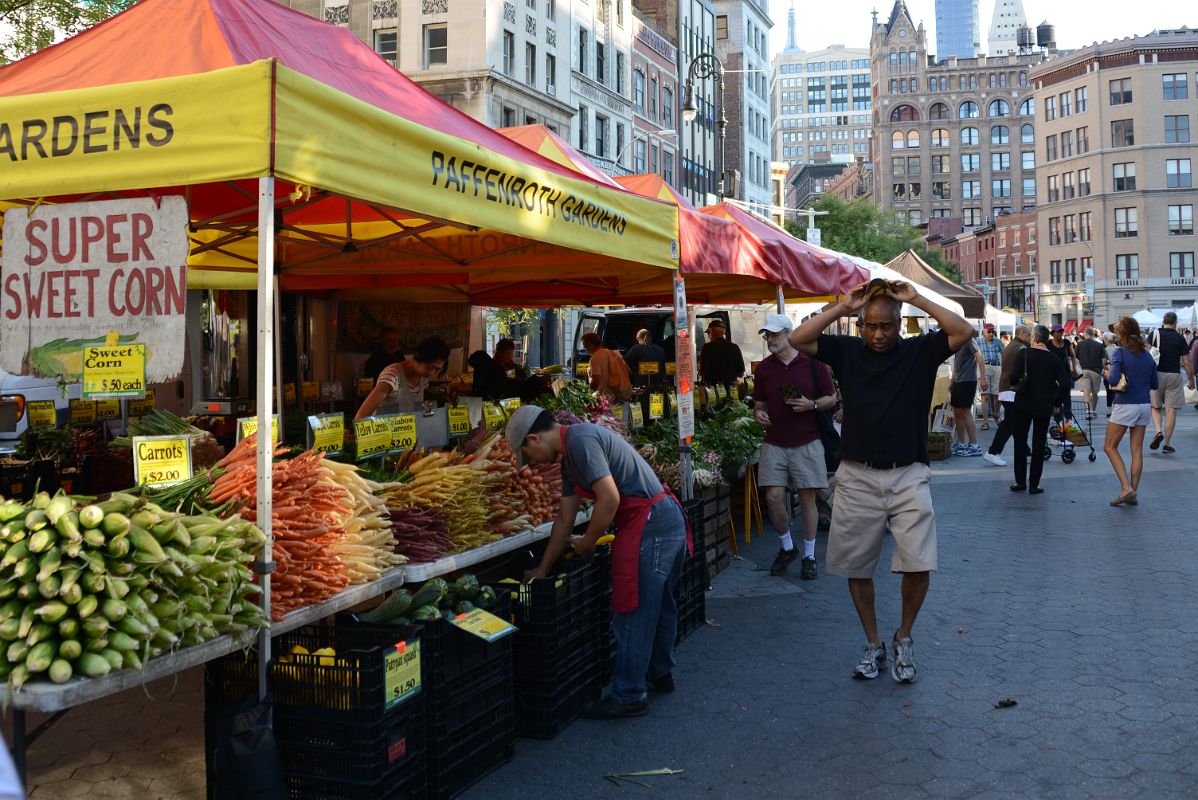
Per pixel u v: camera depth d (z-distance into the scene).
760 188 73.25
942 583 7.60
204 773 4.34
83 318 3.90
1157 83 81.00
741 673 5.62
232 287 9.16
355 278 9.97
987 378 21.05
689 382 7.07
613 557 4.97
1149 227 81.50
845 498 5.36
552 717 4.71
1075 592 7.19
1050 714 4.85
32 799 4.07
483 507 5.18
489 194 4.68
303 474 4.07
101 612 3.05
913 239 75.56
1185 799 3.92
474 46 35.97
